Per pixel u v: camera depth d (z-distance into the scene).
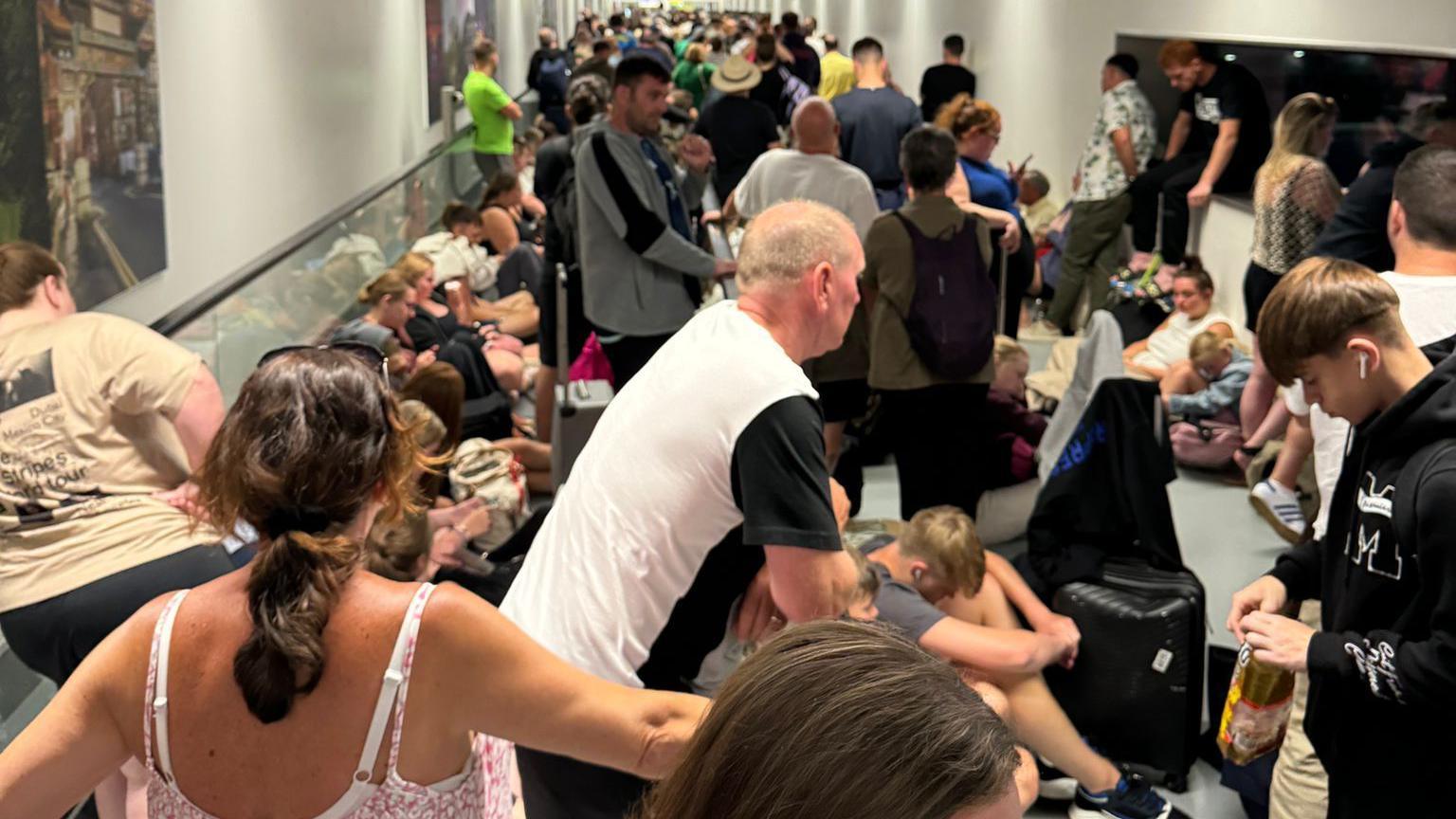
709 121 8.47
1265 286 5.74
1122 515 3.57
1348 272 2.20
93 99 3.61
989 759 0.82
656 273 4.89
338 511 1.39
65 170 3.42
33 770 1.33
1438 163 2.78
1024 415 4.75
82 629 2.54
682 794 0.89
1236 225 6.97
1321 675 2.24
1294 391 4.34
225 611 1.37
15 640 2.59
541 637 2.03
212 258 4.80
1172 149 7.86
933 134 4.37
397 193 7.79
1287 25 6.62
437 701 1.39
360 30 7.44
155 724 1.35
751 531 1.97
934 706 0.84
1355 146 6.16
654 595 2.04
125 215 3.87
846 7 22.20
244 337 4.82
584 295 4.92
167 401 2.65
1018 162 11.55
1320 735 2.35
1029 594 3.48
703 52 13.49
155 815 1.39
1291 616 2.97
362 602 1.38
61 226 3.39
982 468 4.56
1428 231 2.80
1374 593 2.21
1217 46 7.59
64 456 2.59
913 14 16.30
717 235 6.62
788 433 1.98
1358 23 5.96
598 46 11.89
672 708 1.53
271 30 5.61
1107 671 3.34
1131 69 7.70
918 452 4.55
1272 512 4.62
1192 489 5.50
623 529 2.03
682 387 2.05
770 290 2.22
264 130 5.49
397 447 1.46
